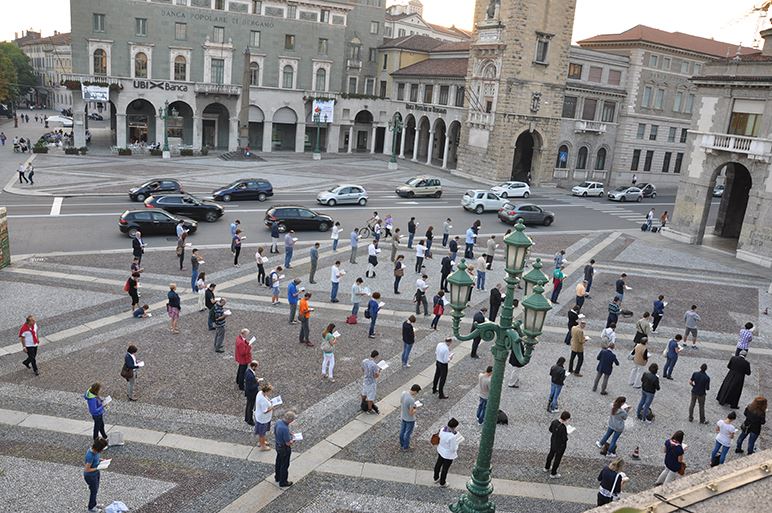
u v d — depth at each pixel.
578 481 13.79
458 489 13.13
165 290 24.41
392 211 44.31
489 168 64.06
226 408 15.83
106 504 11.85
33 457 13.24
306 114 80.50
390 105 85.06
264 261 25.70
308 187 53.00
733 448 15.73
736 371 17.80
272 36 76.00
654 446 15.55
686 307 27.44
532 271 10.55
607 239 40.59
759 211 36.53
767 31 41.25
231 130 76.50
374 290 26.30
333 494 12.70
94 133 92.00
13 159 59.00
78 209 38.03
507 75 60.75
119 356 18.38
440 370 17.02
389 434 15.15
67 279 24.94
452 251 29.52
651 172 73.44
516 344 10.31
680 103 72.56
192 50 72.19
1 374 16.88
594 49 71.75
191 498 12.27
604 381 18.05
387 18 110.62
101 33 68.06
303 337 20.08
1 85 110.62
